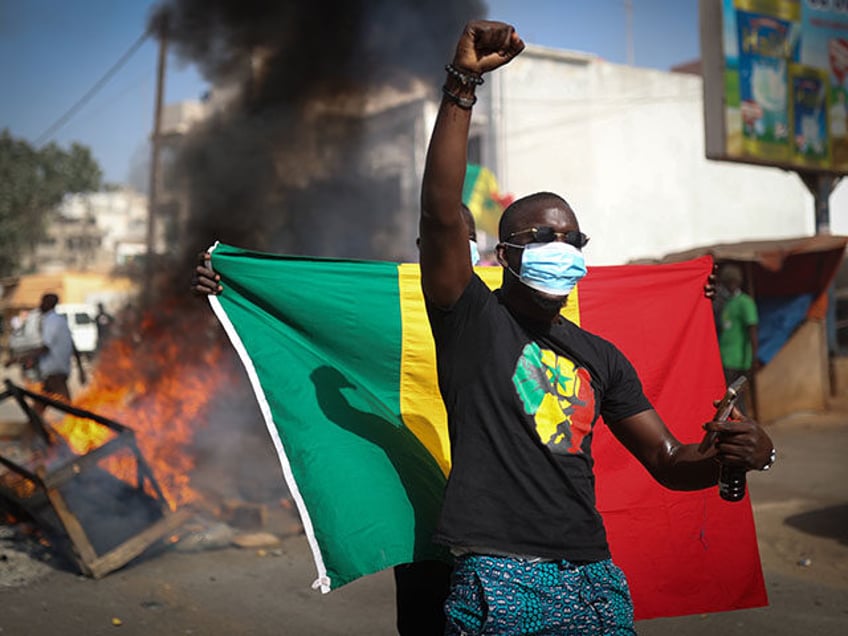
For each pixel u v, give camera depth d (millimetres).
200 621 4156
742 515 3229
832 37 12258
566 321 2312
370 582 4793
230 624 4121
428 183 2051
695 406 3256
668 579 3119
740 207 24547
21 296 34219
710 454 2203
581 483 2090
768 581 4762
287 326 2785
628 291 3256
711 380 3293
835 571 4902
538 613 1970
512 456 2053
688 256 10078
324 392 2715
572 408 2133
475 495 2039
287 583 4734
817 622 4141
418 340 2812
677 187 23484
